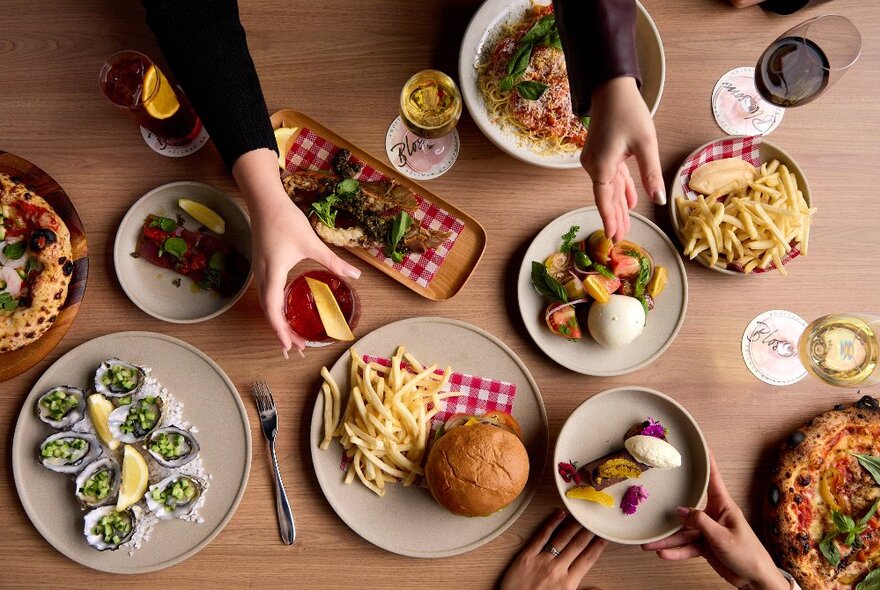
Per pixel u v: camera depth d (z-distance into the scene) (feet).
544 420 5.28
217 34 4.67
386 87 5.57
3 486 5.20
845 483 5.43
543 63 5.43
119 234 5.24
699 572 5.49
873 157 5.82
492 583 5.35
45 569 5.17
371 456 5.01
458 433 4.93
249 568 5.24
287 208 4.74
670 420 5.36
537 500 5.40
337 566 5.28
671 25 5.75
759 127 5.75
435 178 5.57
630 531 5.27
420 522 5.22
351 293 5.27
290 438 5.32
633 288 5.36
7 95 5.39
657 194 4.25
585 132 5.51
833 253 5.74
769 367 5.61
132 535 5.09
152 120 5.06
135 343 5.28
